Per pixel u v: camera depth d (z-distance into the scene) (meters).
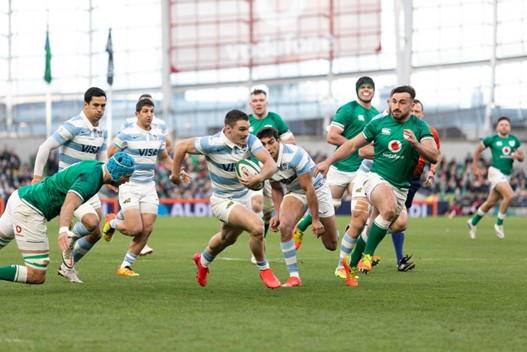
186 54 114.69
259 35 111.56
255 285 25.08
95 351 14.77
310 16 109.50
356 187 28.56
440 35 120.88
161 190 108.12
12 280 21.03
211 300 21.14
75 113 133.75
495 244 47.31
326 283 25.78
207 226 68.75
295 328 17.11
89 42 133.25
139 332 16.53
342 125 33.19
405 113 24.67
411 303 20.95
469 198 103.56
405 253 40.31
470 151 116.12
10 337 15.95
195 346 15.25
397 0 102.06
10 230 21.39
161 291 23.11
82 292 22.64
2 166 114.06
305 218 32.75
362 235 25.38
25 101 134.25
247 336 16.22
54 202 20.80
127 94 132.50
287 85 126.62
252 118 35.34
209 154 23.11
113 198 97.62
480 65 118.56
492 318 18.69
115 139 29.06
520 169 109.75
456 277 28.16
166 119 123.19
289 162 24.23
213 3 112.81
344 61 123.19
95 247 42.31
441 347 15.43
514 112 117.44
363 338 16.17
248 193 24.19
